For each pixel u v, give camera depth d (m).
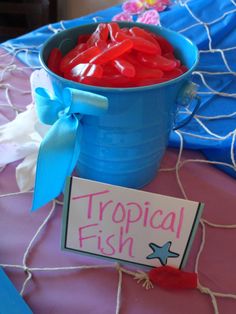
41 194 0.35
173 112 0.38
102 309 0.32
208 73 0.60
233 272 0.35
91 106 0.31
